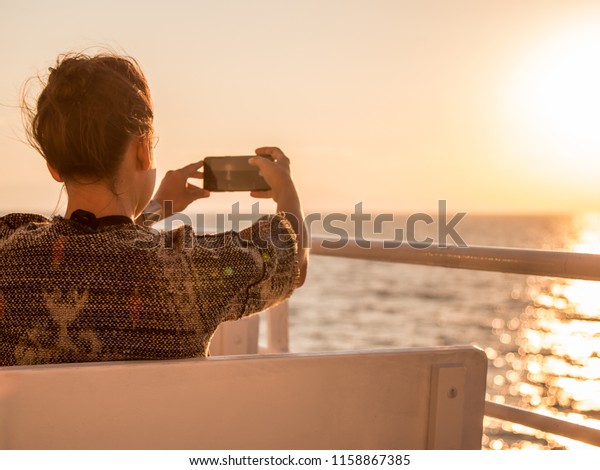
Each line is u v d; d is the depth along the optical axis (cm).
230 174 119
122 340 89
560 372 2866
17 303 89
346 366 89
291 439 87
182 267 92
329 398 88
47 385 76
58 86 93
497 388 2584
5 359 90
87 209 96
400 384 92
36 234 92
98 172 94
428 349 94
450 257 155
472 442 96
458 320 4191
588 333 3900
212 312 93
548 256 132
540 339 3678
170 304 91
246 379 84
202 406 83
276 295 100
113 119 93
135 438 80
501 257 143
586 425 131
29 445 75
